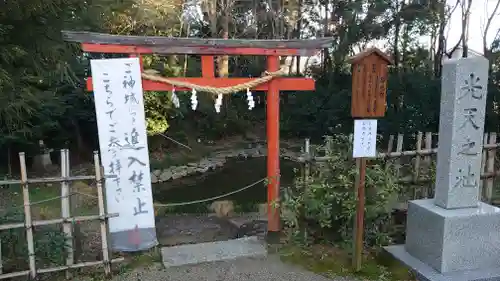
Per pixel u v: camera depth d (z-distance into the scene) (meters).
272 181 4.26
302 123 15.92
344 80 15.84
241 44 4.02
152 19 10.69
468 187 3.45
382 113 3.37
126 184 3.95
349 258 3.85
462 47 13.79
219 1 15.04
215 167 11.34
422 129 10.94
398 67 13.96
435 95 11.30
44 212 5.39
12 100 5.87
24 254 3.52
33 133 8.42
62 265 3.49
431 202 3.69
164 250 4.07
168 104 11.23
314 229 4.14
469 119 3.35
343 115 14.03
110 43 3.83
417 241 3.64
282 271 3.65
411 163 4.60
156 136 11.94
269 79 4.15
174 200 7.73
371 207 3.85
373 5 13.91
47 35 5.91
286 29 16.81
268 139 4.26
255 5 15.94
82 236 4.49
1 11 5.05
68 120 10.37
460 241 3.33
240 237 4.75
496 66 11.48
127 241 3.99
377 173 3.90
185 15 13.96
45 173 8.63
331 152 4.04
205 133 14.91
